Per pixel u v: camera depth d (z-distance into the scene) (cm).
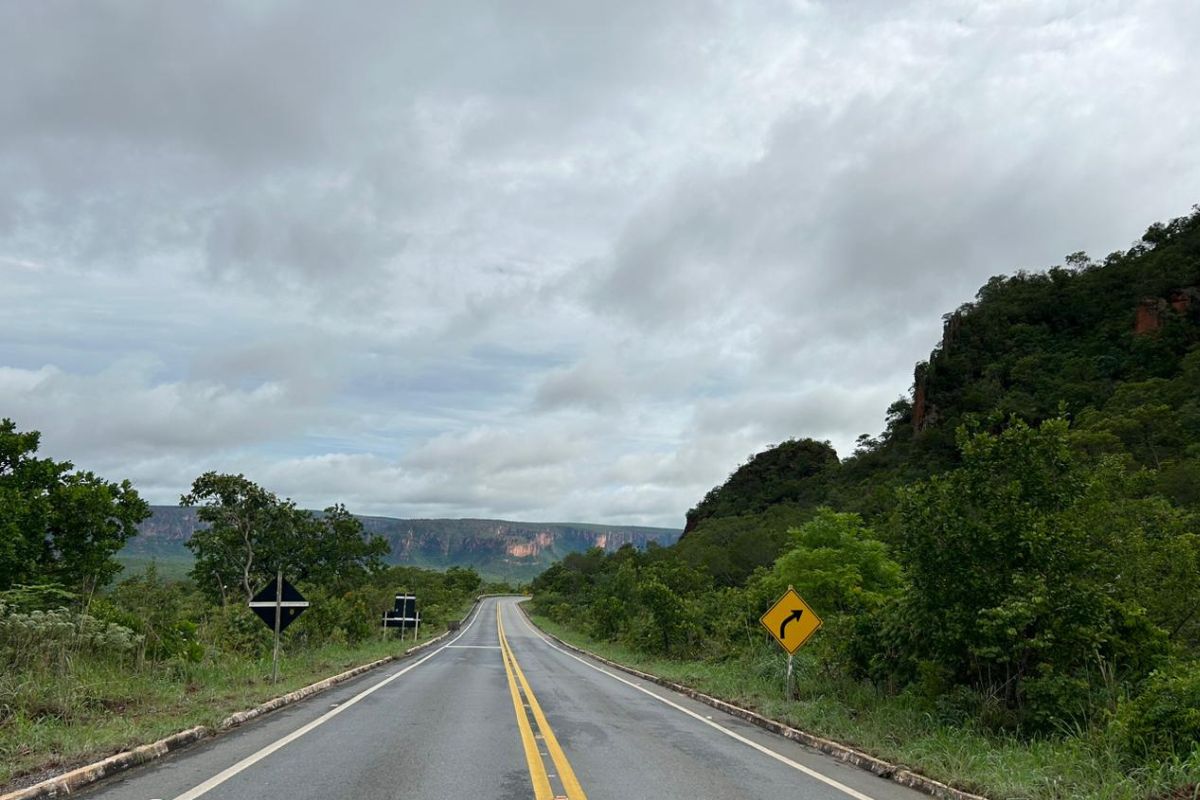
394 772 802
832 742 1089
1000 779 786
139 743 855
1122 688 1072
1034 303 11450
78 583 2217
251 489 4353
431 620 6297
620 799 708
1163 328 9069
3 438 2209
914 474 8281
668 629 3200
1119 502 1380
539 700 1600
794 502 10819
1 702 936
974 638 1176
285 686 1599
